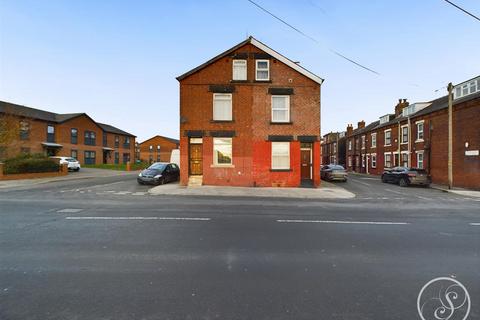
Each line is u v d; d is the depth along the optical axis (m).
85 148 43.38
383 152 31.69
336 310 3.22
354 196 13.82
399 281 4.00
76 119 41.81
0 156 24.75
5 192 13.73
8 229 6.53
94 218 7.72
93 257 4.77
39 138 36.19
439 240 6.01
